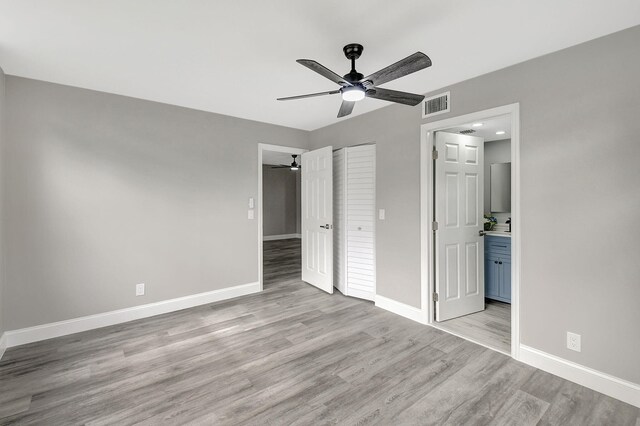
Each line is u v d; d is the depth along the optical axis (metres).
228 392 2.10
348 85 2.12
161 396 2.05
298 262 6.36
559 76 2.25
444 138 3.28
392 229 3.54
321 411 1.91
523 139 2.43
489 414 1.88
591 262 2.12
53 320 2.92
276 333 3.02
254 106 3.62
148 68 2.60
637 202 1.94
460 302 3.44
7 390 2.11
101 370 2.36
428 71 2.63
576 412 1.90
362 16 1.87
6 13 1.82
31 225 2.81
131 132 3.31
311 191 4.60
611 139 2.03
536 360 2.39
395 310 3.53
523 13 1.83
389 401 2.00
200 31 2.04
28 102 2.78
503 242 3.77
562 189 2.24
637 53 1.93
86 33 2.05
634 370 1.96
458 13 1.83
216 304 3.84
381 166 3.65
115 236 3.24
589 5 1.74
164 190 3.53
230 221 4.06
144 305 3.42
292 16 1.87
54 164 2.91
